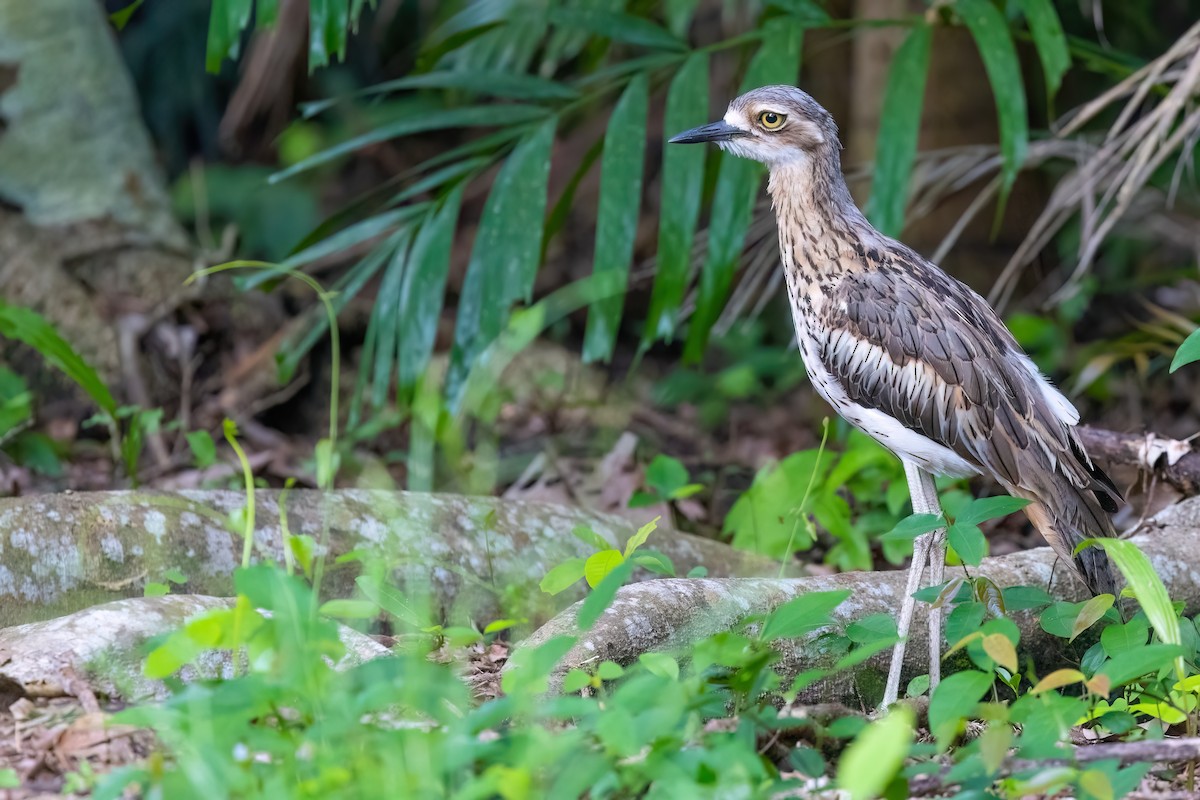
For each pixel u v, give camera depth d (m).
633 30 12.16
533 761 5.59
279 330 15.72
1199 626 8.10
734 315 14.04
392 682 6.12
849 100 17.55
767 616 7.76
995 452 8.97
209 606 7.84
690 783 5.56
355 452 14.06
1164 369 15.02
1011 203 15.15
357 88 21.45
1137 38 17.19
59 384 14.50
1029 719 6.35
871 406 9.34
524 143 11.94
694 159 11.59
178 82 20.95
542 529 10.06
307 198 19.64
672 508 11.65
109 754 6.49
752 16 17.14
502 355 11.44
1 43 15.58
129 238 15.58
